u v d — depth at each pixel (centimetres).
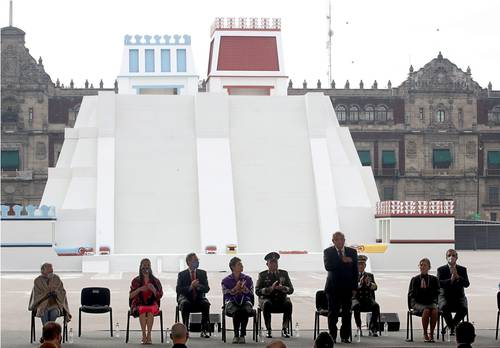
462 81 17400
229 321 3691
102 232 7606
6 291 5216
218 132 8288
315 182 8094
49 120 16638
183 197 7988
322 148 8306
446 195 17375
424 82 17362
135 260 7219
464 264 8606
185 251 7738
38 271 7219
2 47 16488
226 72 10394
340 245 3048
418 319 3809
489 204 17438
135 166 8100
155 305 3056
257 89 10438
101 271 7131
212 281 6062
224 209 7781
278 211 7988
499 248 13375
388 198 17275
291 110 8594
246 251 7762
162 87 10831
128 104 8462
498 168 17462
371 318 3247
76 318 3847
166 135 8325
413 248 7481
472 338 1838
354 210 8019
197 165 8106
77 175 8031
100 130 8231
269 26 10500
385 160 17238
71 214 7762
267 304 3136
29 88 16550
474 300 4703
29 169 16525
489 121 17488
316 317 3172
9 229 7238
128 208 7869
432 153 17375
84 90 16700
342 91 17325
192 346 2952
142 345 2980
